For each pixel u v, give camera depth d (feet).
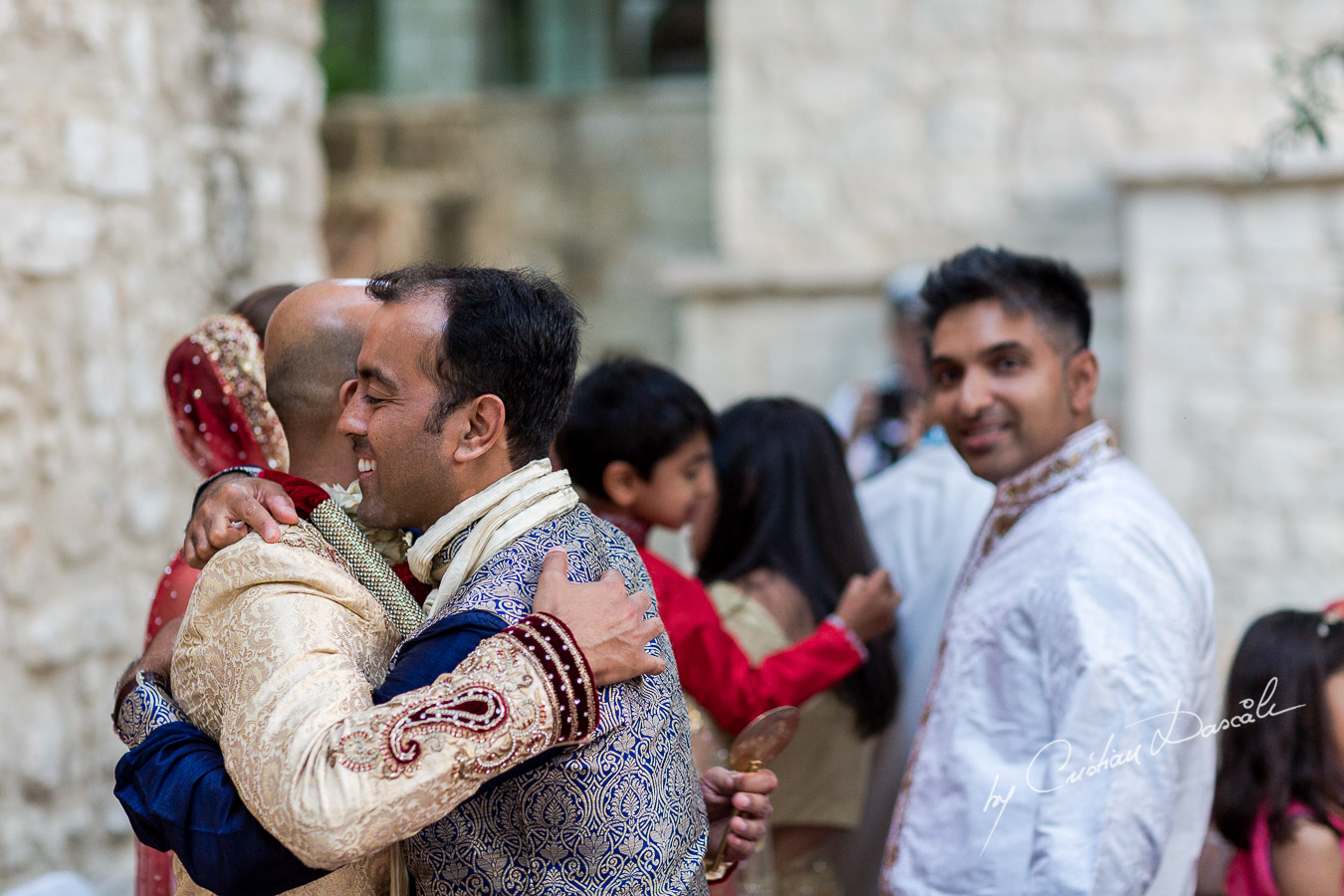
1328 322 19.54
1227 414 19.98
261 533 4.31
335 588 4.29
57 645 9.56
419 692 3.93
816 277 22.16
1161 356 20.18
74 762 9.71
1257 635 7.39
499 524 4.42
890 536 9.37
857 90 22.08
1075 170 21.24
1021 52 21.42
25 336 9.39
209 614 4.30
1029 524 6.72
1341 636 7.27
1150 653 6.04
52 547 9.59
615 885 4.09
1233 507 19.97
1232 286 19.89
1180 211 20.02
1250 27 20.42
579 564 4.42
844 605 7.73
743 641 7.88
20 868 9.05
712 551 8.41
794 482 8.27
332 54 31.07
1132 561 6.21
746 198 22.54
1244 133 20.51
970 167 21.65
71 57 10.14
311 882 4.39
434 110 27.17
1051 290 6.82
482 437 4.38
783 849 7.99
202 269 12.42
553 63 31.76
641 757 4.23
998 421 6.81
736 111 22.53
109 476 10.34
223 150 12.72
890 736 8.67
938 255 21.83
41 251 9.57
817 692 7.43
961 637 6.79
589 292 26.96
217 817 4.00
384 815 3.73
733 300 22.57
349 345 5.34
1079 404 6.93
